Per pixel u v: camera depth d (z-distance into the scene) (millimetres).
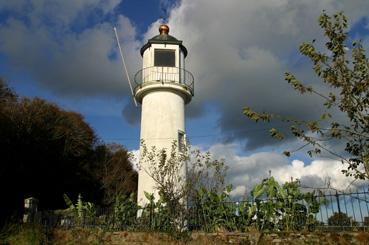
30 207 14445
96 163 29344
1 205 20531
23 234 12531
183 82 17688
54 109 25438
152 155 15047
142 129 17312
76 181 26266
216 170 12898
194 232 11266
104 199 27078
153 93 17422
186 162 13875
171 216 12023
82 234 12594
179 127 17141
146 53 17953
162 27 18094
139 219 12570
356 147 7004
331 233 9031
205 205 11688
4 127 20797
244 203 10984
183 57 18266
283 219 10250
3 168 21062
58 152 24266
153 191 15164
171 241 11289
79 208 13523
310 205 9828
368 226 8688
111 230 12430
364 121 6844
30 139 22188
